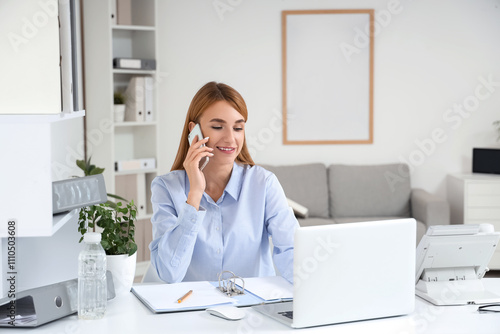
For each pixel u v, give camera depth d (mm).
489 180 5363
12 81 1889
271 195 2318
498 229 5391
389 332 1753
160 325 1779
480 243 2133
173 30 5711
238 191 2309
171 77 5738
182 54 5730
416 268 2148
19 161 1855
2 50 1881
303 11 5758
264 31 5781
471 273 2213
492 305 2014
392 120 5871
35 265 2213
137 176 5418
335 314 1797
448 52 5816
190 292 2029
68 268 2246
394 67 5828
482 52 5809
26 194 1862
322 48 5805
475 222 5414
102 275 1859
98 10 5086
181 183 2309
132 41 5602
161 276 2178
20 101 1895
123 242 2111
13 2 1873
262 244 2381
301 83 5836
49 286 1844
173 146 5793
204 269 2289
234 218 2283
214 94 2195
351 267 1797
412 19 5789
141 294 2041
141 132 5617
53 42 1889
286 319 1792
